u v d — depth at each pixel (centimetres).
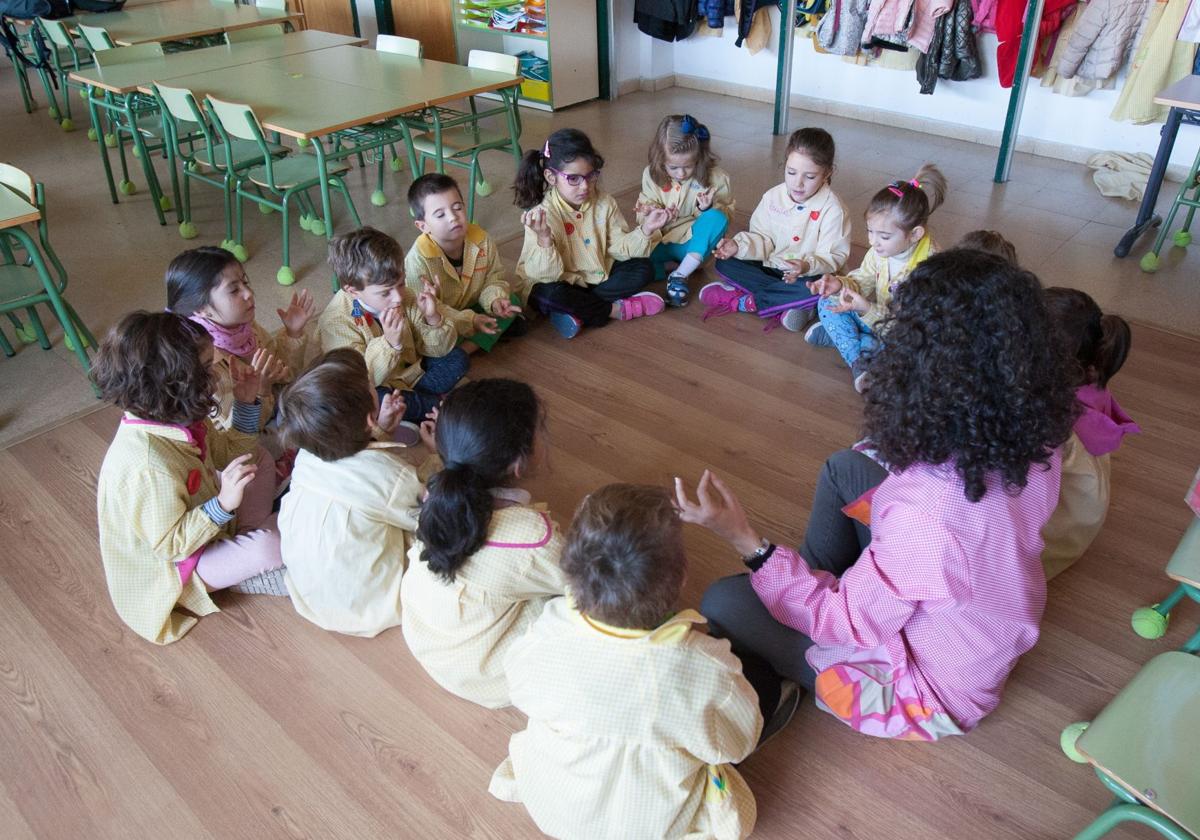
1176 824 100
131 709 160
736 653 147
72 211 393
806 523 199
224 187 333
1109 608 175
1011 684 159
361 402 158
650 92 567
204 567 173
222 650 172
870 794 141
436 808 142
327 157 338
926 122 470
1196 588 132
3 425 243
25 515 208
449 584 143
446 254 261
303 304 232
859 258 325
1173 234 338
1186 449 219
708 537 196
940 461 112
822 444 227
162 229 372
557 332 284
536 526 142
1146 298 293
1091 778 142
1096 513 169
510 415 138
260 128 302
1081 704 155
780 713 146
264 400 227
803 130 266
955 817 137
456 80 357
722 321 290
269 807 143
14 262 273
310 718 158
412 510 164
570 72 525
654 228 286
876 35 430
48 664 170
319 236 360
